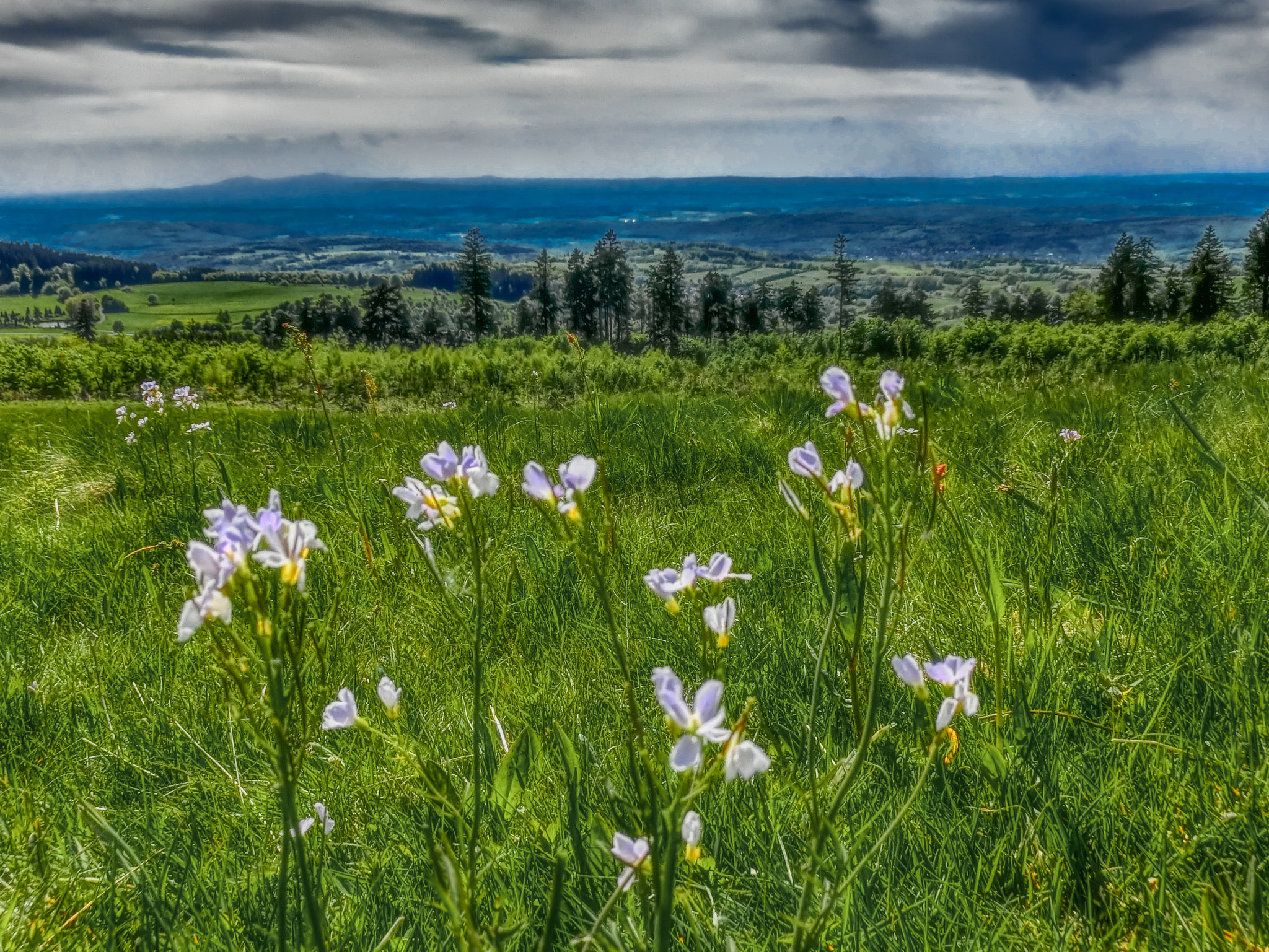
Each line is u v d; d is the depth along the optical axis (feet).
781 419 24.11
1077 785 6.88
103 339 128.98
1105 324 117.80
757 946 5.20
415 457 20.48
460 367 98.43
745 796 6.90
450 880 3.49
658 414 27.25
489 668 10.34
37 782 8.63
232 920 5.92
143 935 5.49
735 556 13.12
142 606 13.39
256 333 476.54
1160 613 9.63
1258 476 14.20
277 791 7.82
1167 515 12.95
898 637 9.48
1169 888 5.67
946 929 5.42
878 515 4.12
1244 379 28.14
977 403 27.07
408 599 12.25
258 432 25.93
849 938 5.12
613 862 5.76
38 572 15.20
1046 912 5.76
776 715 8.61
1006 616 9.80
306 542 3.34
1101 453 18.38
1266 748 6.78
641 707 9.07
